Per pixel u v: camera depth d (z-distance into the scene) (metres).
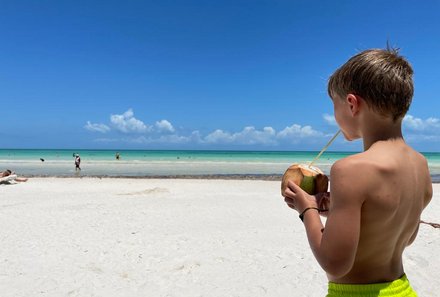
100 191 18.02
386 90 1.61
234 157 83.62
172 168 41.78
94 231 9.07
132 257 7.02
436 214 11.64
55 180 24.27
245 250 7.44
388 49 1.72
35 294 5.44
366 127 1.70
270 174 33.41
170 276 6.12
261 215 11.38
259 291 5.57
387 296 1.65
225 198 15.19
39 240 8.22
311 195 1.82
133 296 5.41
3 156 77.50
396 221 1.62
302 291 5.57
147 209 12.25
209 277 6.08
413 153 1.75
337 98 1.80
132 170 37.78
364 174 1.56
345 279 1.69
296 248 7.60
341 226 1.55
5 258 6.96
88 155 88.25
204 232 8.98
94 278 6.02
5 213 11.44
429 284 5.78
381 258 1.65
